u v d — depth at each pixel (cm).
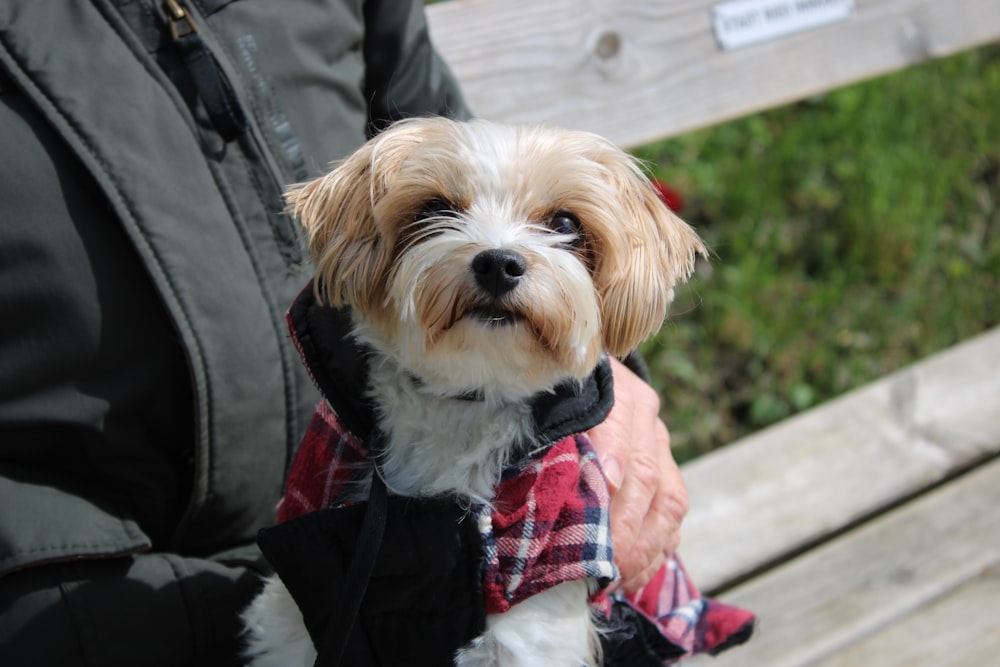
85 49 149
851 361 335
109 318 150
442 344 149
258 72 164
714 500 232
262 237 163
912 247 370
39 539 144
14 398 148
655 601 179
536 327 149
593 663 158
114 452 155
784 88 260
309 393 170
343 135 176
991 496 238
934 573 219
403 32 189
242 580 163
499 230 150
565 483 146
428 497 147
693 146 385
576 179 155
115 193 146
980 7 289
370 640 149
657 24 242
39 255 144
